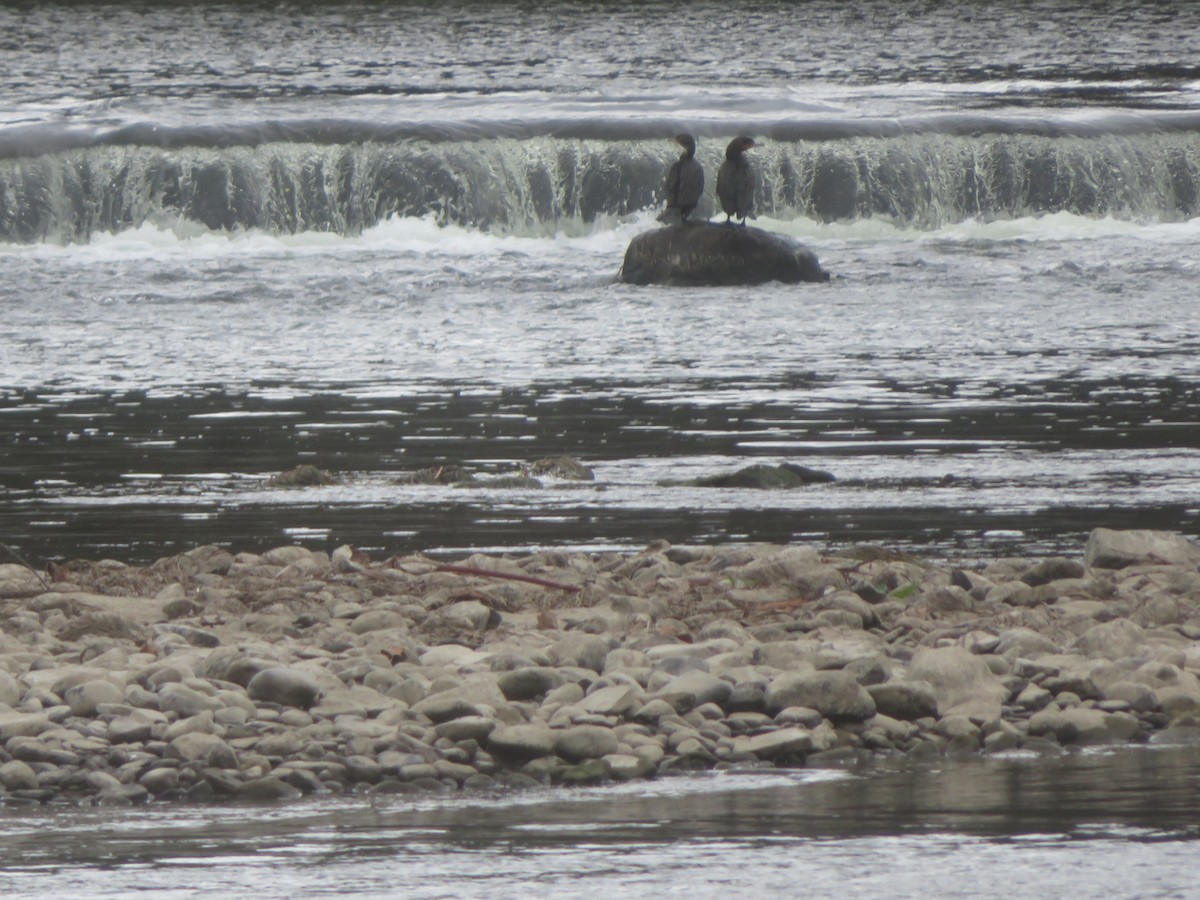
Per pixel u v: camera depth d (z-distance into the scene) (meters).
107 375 94.88
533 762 33.12
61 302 122.19
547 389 89.88
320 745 33.31
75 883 25.14
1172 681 38.53
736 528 59.81
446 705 35.22
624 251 149.38
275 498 65.69
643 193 162.75
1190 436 76.62
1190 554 52.91
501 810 30.23
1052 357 98.81
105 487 68.00
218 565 52.66
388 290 127.31
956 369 94.94
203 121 166.50
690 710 36.00
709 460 72.38
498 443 76.38
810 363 97.56
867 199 163.62
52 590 49.22
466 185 159.88
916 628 44.50
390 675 37.78
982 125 167.88
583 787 32.22
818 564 50.56
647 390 89.38
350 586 49.44
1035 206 165.50
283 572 51.50
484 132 164.12
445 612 44.91
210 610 46.84
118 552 57.09
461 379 93.19
